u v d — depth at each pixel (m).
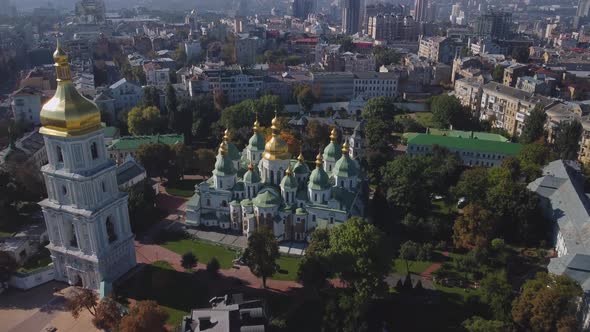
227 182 165.75
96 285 128.50
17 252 140.75
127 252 137.62
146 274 140.62
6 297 128.12
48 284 133.88
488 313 121.00
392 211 170.00
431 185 177.88
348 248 123.75
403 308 126.25
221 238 163.38
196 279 139.25
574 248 135.12
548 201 170.88
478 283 137.00
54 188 122.94
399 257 152.25
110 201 126.31
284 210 157.50
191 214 169.50
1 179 162.62
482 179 176.12
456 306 127.94
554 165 192.62
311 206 156.50
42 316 120.94
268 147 163.88
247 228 161.75
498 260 144.00
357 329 108.31
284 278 140.75
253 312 109.12
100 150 122.81
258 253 129.25
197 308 125.25
